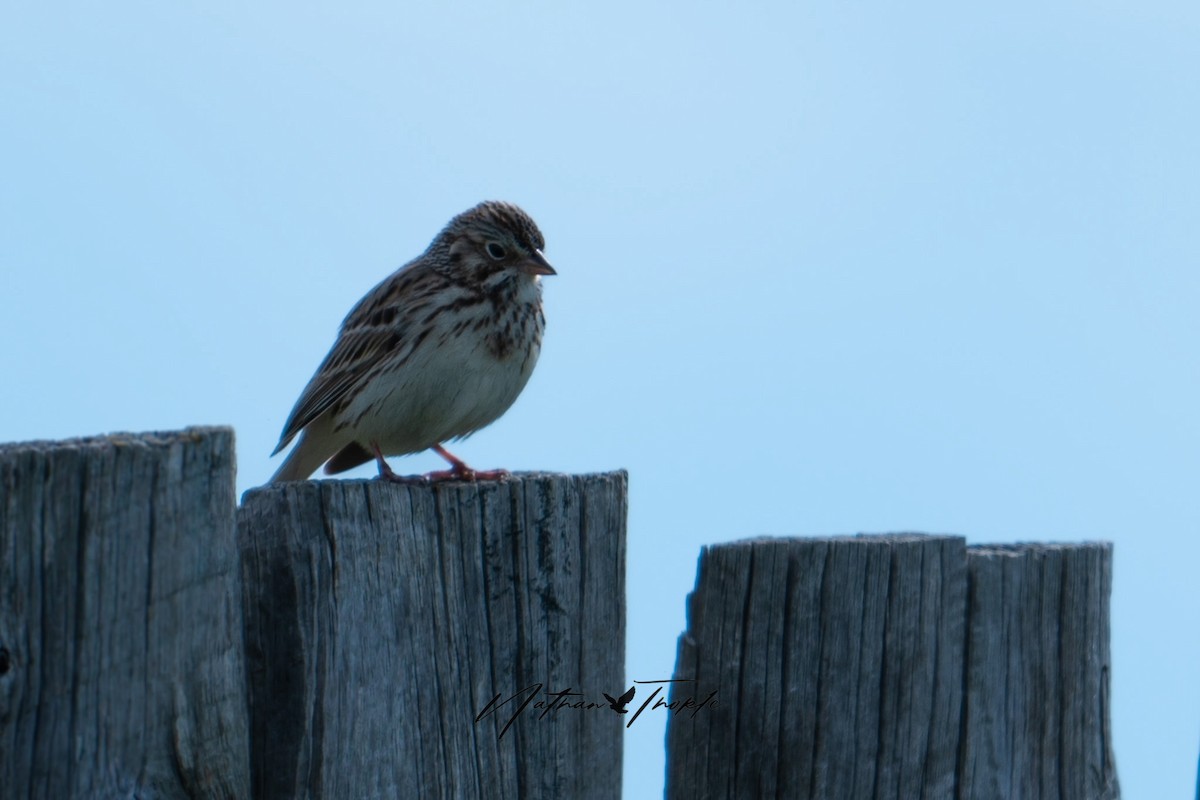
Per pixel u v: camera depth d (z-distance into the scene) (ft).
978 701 27.32
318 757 22.79
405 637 23.95
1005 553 27.81
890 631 26.58
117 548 20.31
